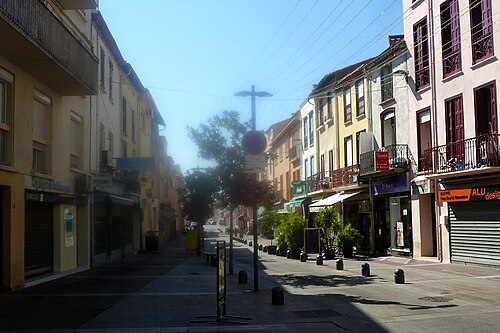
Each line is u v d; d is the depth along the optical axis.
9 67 13.38
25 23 11.97
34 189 14.68
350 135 30.94
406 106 23.89
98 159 22.52
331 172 33.50
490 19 18.16
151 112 40.28
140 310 10.42
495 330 8.25
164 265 22.59
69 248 18.41
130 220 31.12
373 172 25.03
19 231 13.59
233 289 13.96
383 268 19.27
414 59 23.06
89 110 21.02
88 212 20.41
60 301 11.62
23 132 14.11
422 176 22.05
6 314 9.91
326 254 25.36
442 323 8.89
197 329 8.53
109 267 21.22
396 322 9.07
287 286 14.52
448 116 20.58
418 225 22.69
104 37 23.72
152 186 40.38
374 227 27.58
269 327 8.74
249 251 35.00
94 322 9.09
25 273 14.77
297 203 40.38
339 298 12.05
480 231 18.61
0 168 12.44
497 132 17.70
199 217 29.83
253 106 13.93
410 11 23.38
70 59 15.20
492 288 13.21
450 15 20.55
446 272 17.11
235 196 13.70
